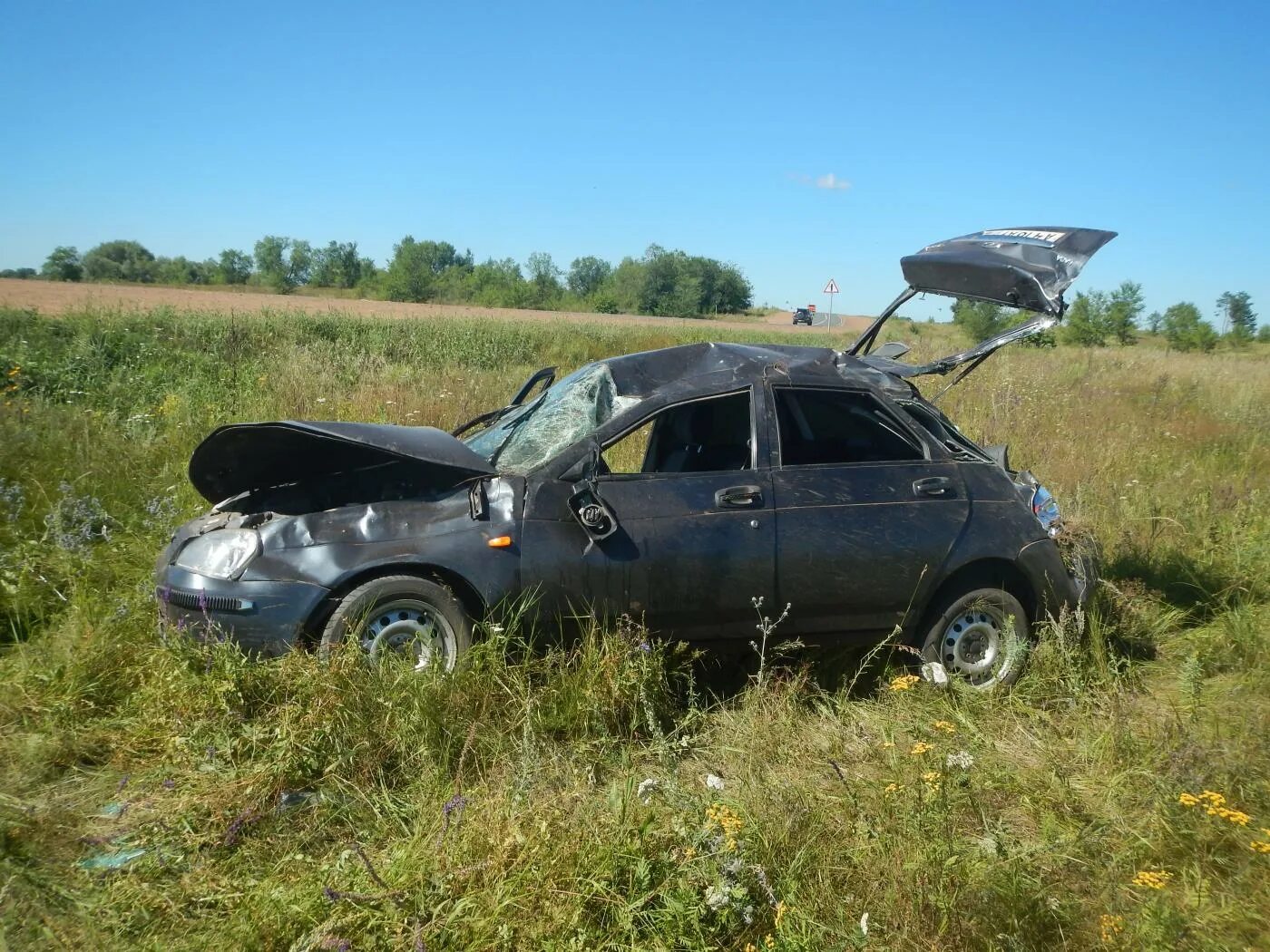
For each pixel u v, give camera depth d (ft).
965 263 18.69
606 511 14.23
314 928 8.98
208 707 12.28
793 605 15.16
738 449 15.74
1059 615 16.72
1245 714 14.53
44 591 17.43
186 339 56.13
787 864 10.46
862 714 15.03
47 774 12.05
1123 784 12.57
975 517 16.17
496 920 9.05
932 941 9.40
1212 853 10.87
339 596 13.56
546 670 13.92
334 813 11.36
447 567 13.74
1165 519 24.12
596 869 9.68
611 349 80.94
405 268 298.76
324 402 34.30
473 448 17.03
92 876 10.05
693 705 14.60
